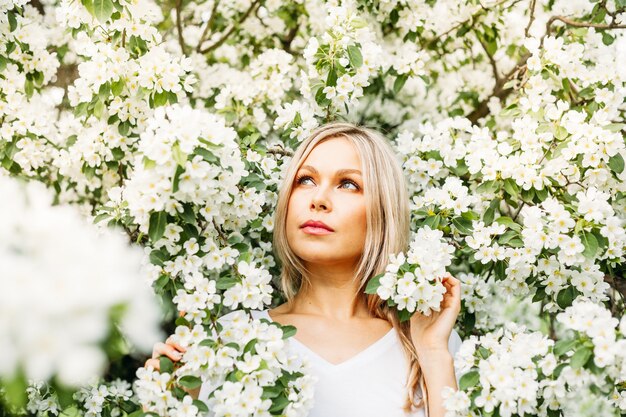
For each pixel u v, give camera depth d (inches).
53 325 42.1
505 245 86.0
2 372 41.8
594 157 84.1
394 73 108.6
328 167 80.0
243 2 138.6
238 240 79.4
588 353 60.9
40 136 103.4
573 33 110.7
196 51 139.6
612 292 99.2
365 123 135.0
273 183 89.6
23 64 97.7
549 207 79.0
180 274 74.6
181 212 67.3
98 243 46.2
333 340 77.6
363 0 113.9
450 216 87.0
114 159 95.0
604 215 79.2
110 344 44.5
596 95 93.7
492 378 64.1
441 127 96.2
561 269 83.3
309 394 65.7
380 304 81.5
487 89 140.5
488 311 103.0
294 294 84.5
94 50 86.4
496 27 127.1
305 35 140.8
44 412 93.5
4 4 92.1
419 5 115.4
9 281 42.6
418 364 76.9
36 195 49.2
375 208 79.7
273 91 114.8
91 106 88.8
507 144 87.6
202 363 63.6
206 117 66.0
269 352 63.5
